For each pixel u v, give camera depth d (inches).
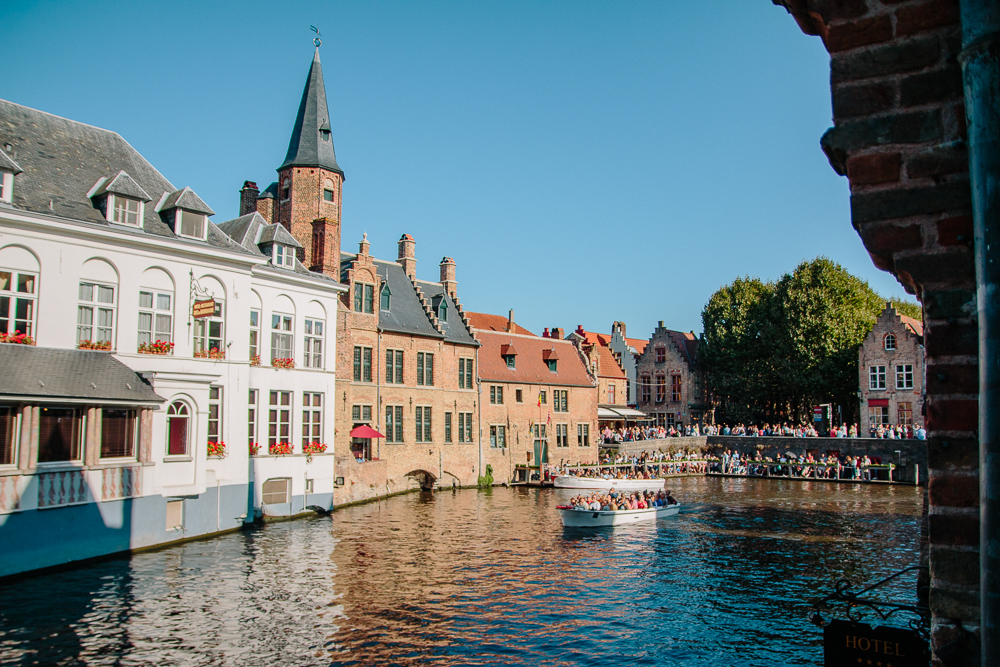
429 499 1585.9
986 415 106.3
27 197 850.8
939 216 131.4
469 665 568.4
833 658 221.8
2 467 733.9
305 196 1493.6
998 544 103.6
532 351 2199.8
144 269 934.4
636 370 2933.1
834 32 143.9
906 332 2197.3
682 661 580.4
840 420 2429.9
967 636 123.0
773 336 2434.8
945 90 132.1
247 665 553.0
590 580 832.9
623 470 2086.6
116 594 714.2
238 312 1053.8
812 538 1107.3
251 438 1158.3
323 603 717.9
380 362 1654.8
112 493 847.1
